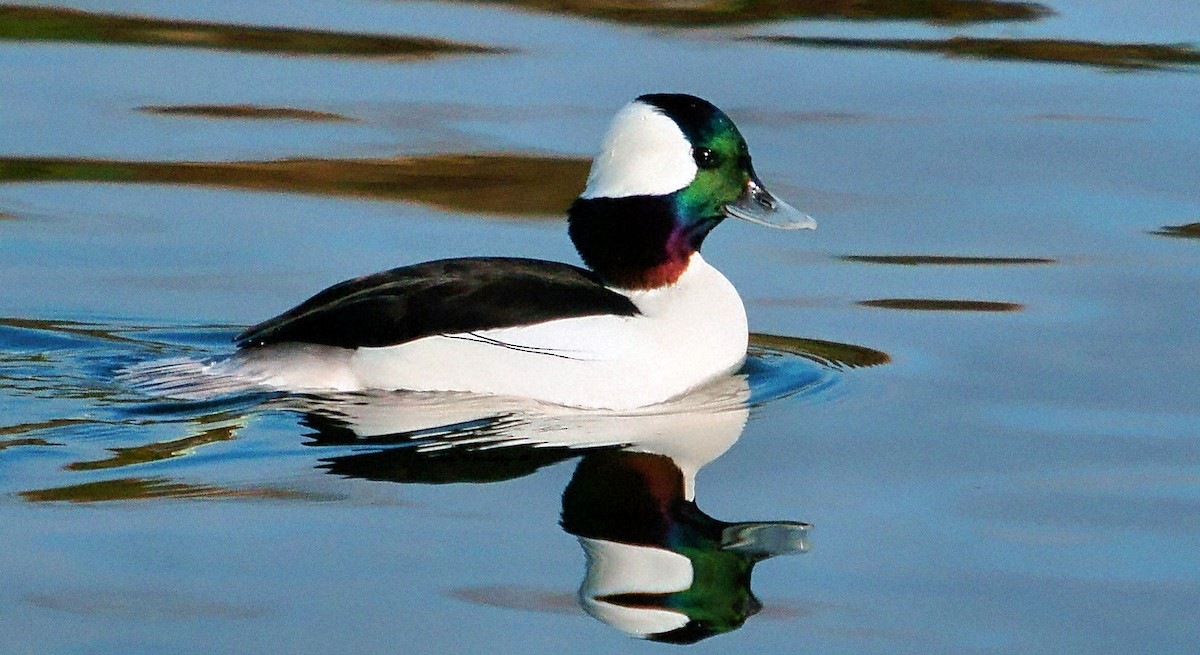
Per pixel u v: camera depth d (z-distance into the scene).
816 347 13.90
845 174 17.62
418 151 17.84
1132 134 18.70
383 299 12.51
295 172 17.39
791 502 10.81
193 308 14.32
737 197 13.18
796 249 16.11
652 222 12.94
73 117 18.64
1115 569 9.91
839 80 20.20
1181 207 16.81
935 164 17.91
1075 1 23.50
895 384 13.02
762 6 22.88
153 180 17.12
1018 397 12.70
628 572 9.74
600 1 23.09
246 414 11.91
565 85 19.75
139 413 11.88
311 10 22.58
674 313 12.91
